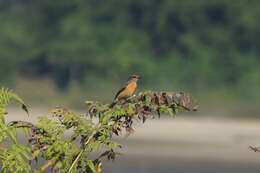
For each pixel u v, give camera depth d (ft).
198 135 174.60
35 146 22.06
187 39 245.04
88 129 22.13
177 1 249.75
